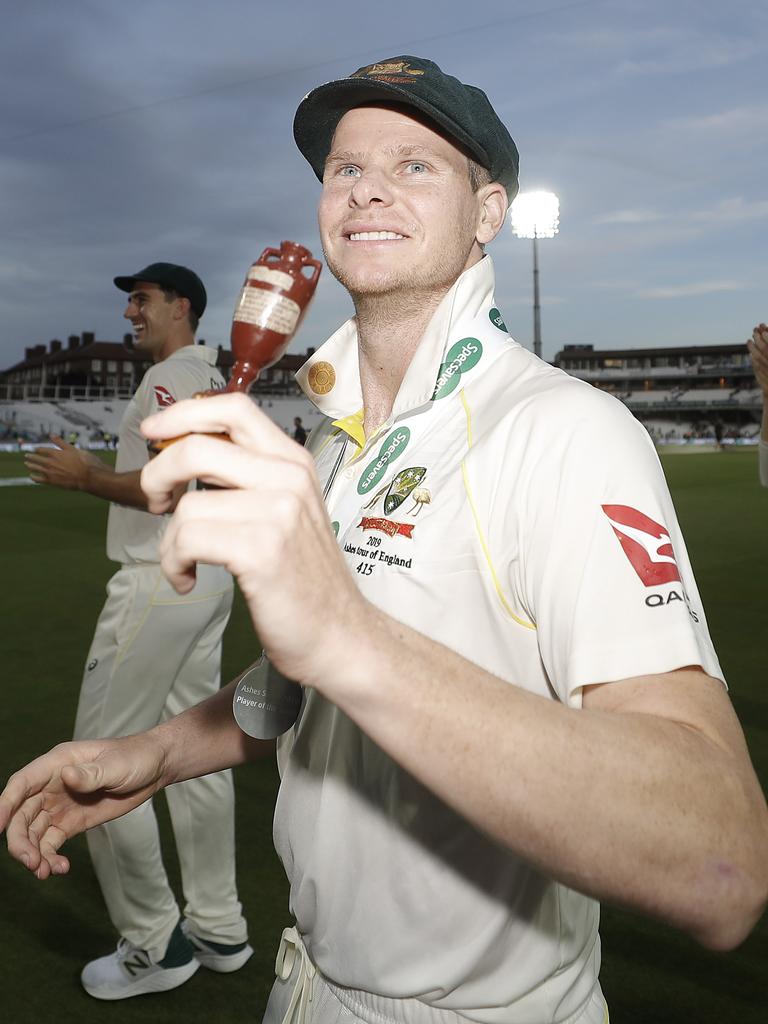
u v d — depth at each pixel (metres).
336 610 0.63
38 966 2.81
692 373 87.44
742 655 6.01
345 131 1.28
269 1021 1.36
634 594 0.85
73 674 5.66
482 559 1.03
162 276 3.36
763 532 12.18
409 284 1.23
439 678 0.67
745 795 0.74
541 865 0.70
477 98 1.26
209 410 0.62
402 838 1.09
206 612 2.96
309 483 0.62
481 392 1.16
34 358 112.19
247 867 3.38
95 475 2.74
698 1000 2.55
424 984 1.10
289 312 0.77
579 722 0.71
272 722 1.22
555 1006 1.12
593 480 0.92
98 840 2.66
